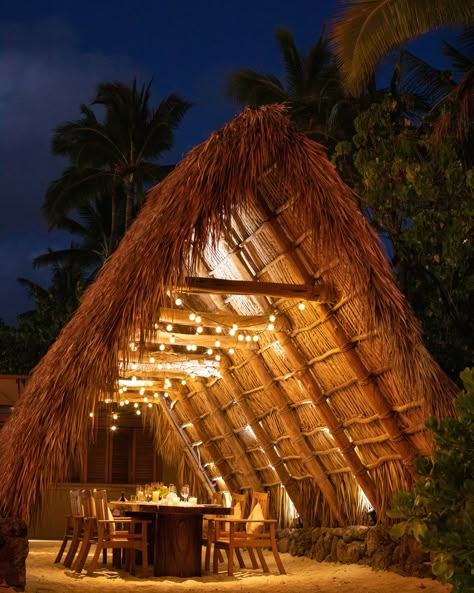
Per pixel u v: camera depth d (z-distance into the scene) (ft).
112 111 81.76
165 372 37.22
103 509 27.55
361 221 25.52
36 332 70.28
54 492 47.06
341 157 36.94
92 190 85.40
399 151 32.71
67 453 21.95
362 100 55.06
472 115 32.96
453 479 10.78
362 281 25.03
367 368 26.91
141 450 49.60
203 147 25.13
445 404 24.57
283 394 32.63
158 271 23.07
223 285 24.98
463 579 10.52
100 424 48.85
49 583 23.84
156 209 25.34
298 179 25.18
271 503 37.06
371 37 32.94
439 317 34.09
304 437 32.19
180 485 44.75
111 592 22.91
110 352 22.52
